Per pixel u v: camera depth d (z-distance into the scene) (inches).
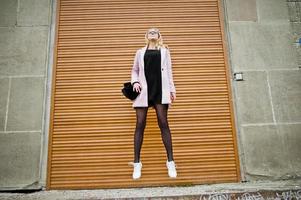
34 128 167.0
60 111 173.2
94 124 171.9
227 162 167.5
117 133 170.9
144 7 193.9
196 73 182.2
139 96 145.4
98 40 186.2
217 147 169.6
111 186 162.1
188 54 185.6
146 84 147.0
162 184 162.7
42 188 160.6
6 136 165.2
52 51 183.6
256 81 178.4
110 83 178.9
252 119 172.2
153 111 173.8
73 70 180.4
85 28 188.1
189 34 189.5
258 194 135.1
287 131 170.6
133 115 173.9
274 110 173.8
